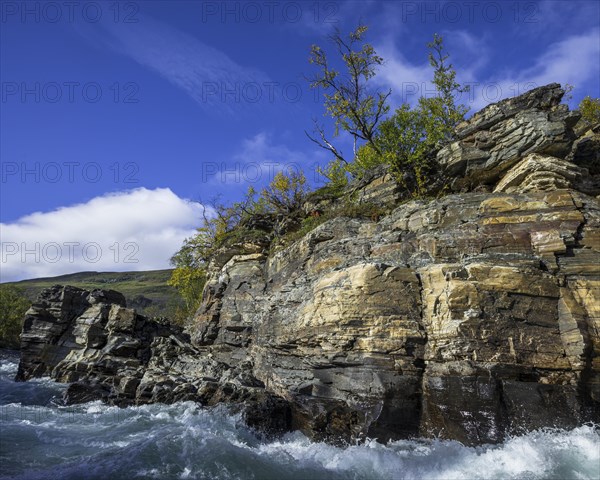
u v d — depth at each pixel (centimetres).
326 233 1961
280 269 2239
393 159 2166
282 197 3006
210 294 2639
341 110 2619
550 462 1085
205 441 1264
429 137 2150
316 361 1549
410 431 1327
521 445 1152
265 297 2266
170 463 1112
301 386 1567
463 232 1552
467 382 1270
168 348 2609
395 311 1434
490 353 1292
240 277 2484
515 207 1553
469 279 1383
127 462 1113
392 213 1873
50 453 1286
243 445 1364
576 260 1424
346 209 2075
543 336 1327
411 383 1362
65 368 2681
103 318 2923
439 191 2061
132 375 2225
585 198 1552
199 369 2234
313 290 1709
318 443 1370
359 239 1805
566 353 1309
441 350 1345
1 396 2264
